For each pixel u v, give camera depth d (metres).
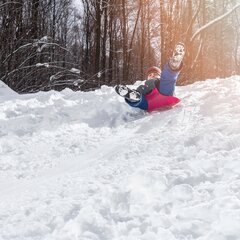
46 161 5.08
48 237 2.76
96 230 2.80
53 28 28.89
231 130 4.75
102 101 7.46
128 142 5.27
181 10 24.86
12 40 17.69
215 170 3.69
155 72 7.20
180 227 2.73
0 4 17.34
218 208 2.89
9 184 4.32
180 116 6.04
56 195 3.56
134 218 2.94
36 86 18.02
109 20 27.80
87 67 27.97
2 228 2.95
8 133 6.20
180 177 3.53
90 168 4.43
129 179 3.56
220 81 8.61
